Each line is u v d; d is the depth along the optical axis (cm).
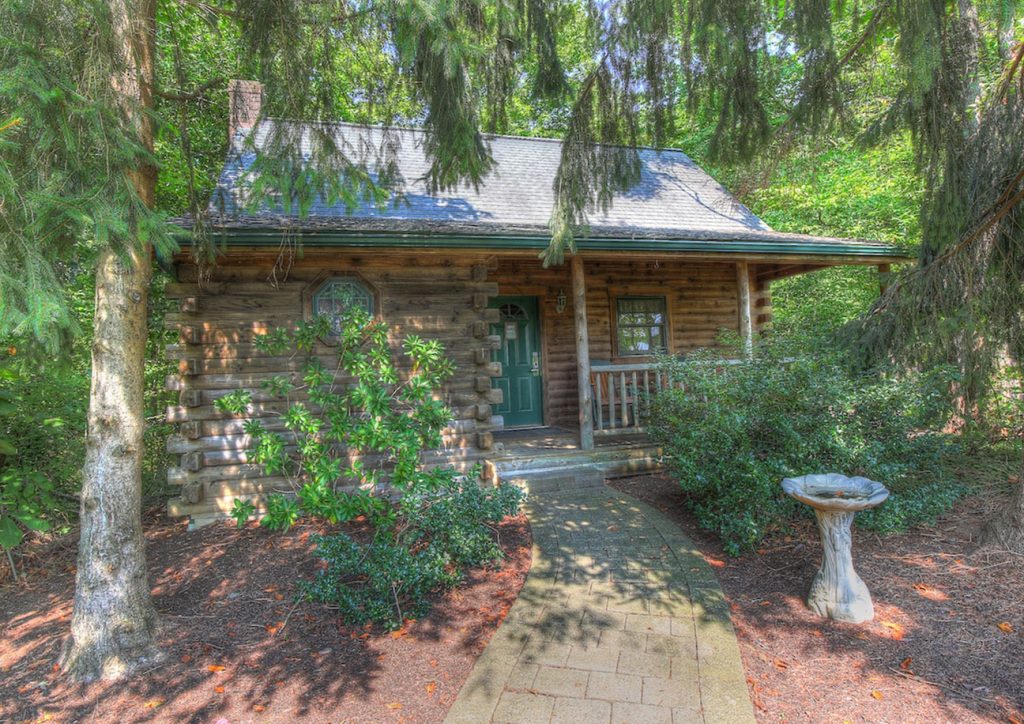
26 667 331
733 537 469
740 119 476
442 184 522
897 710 270
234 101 467
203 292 586
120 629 325
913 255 763
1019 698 275
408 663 321
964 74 457
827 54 442
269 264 602
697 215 935
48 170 261
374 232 547
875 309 673
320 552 389
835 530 361
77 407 587
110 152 269
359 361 498
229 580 433
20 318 225
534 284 916
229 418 590
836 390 483
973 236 518
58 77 252
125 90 314
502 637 339
